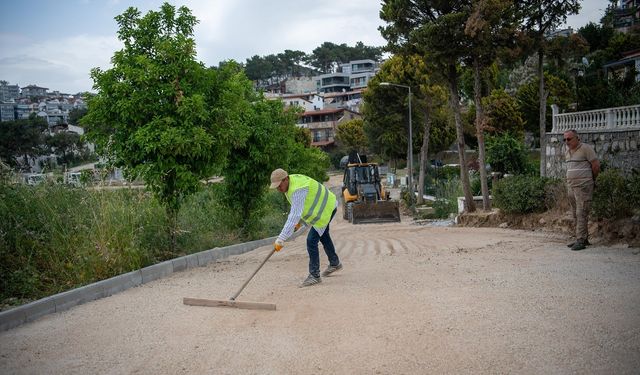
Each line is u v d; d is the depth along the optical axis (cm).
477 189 2666
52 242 780
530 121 4122
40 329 537
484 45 1720
